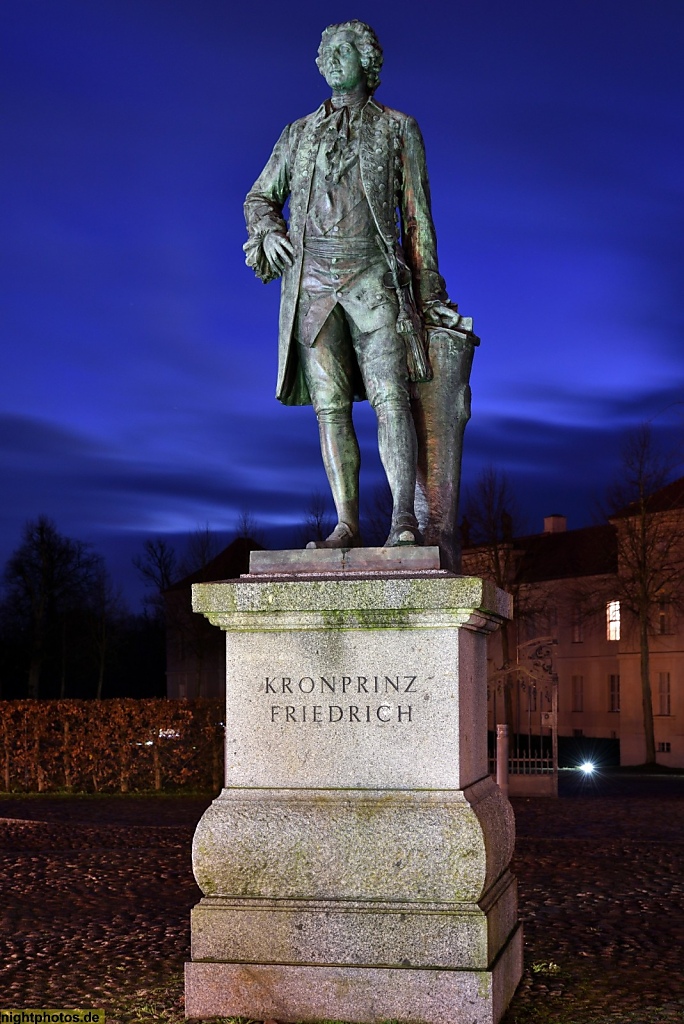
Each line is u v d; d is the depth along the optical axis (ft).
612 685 177.58
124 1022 19.38
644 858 43.55
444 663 18.99
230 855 19.06
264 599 19.20
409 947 18.34
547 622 189.88
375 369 21.30
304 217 21.77
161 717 76.69
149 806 67.62
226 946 18.90
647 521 139.23
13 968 23.94
